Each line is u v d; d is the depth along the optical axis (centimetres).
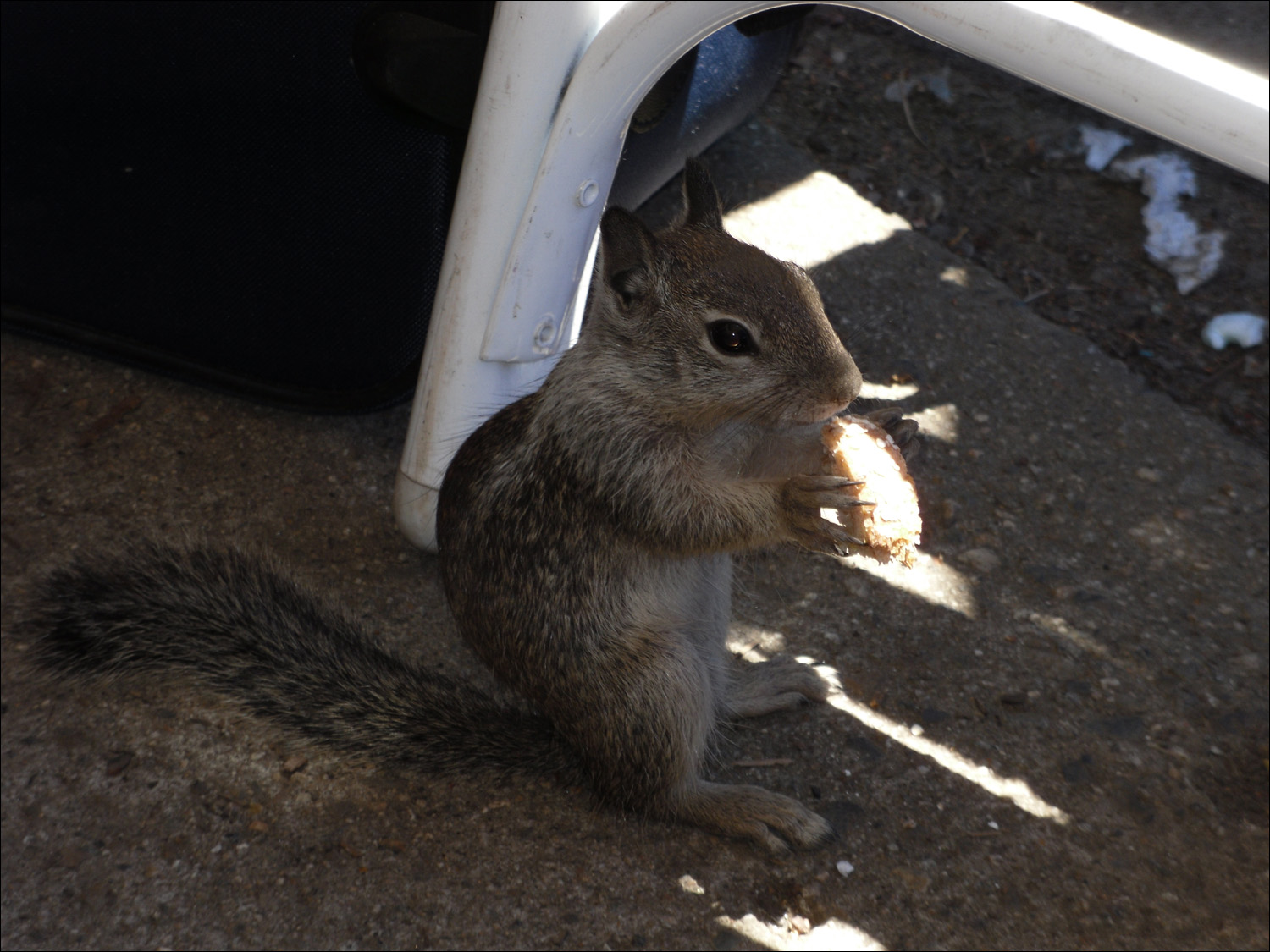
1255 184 135
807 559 114
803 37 142
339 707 106
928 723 109
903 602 113
